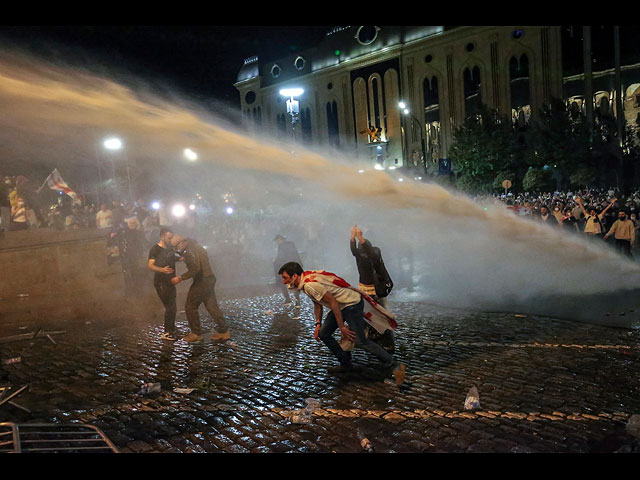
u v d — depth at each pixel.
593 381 5.27
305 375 5.78
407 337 7.41
